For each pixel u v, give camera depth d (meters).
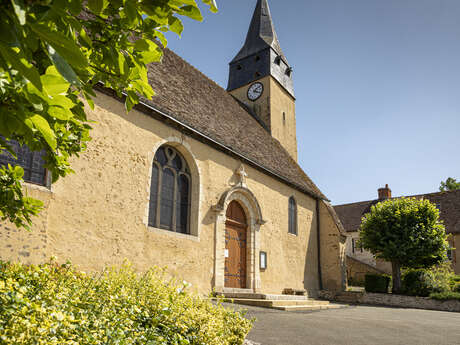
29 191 6.83
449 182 41.78
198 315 4.24
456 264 26.00
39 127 1.59
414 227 17.33
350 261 28.00
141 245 8.80
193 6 1.87
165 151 10.45
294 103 23.50
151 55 2.13
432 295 15.88
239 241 12.86
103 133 8.41
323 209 18.64
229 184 12.32
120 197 8.51
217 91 16.91
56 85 1.46
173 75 13.02
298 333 6.85
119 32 2.11
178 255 9.82
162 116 9.96
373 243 18.11
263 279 13.40
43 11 1.35
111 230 8.17
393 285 17.91
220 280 11.12
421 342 6.88
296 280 15.59
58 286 3.48
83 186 7.80
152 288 4.69
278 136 20.61
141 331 3.54
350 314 10.84
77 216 7.57
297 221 16.52
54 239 7.09
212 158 11.77
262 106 20.86
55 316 2.42
